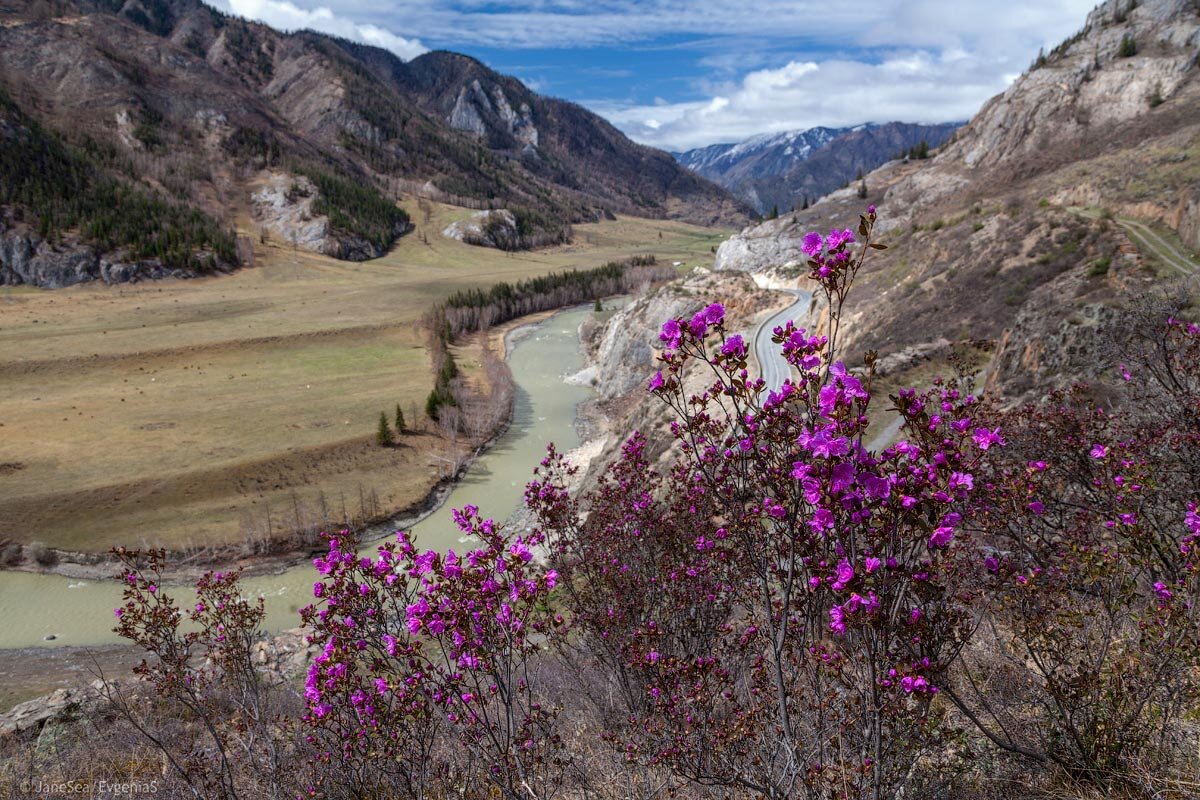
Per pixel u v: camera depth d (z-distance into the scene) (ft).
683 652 25.12
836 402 11.34
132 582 27.78
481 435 256.93
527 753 19.10
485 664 16.93
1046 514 25.32
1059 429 27.48
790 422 12.54
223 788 24.73
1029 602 17.57
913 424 12.01
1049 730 18.11
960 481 11.56
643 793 19.30
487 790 18.92
